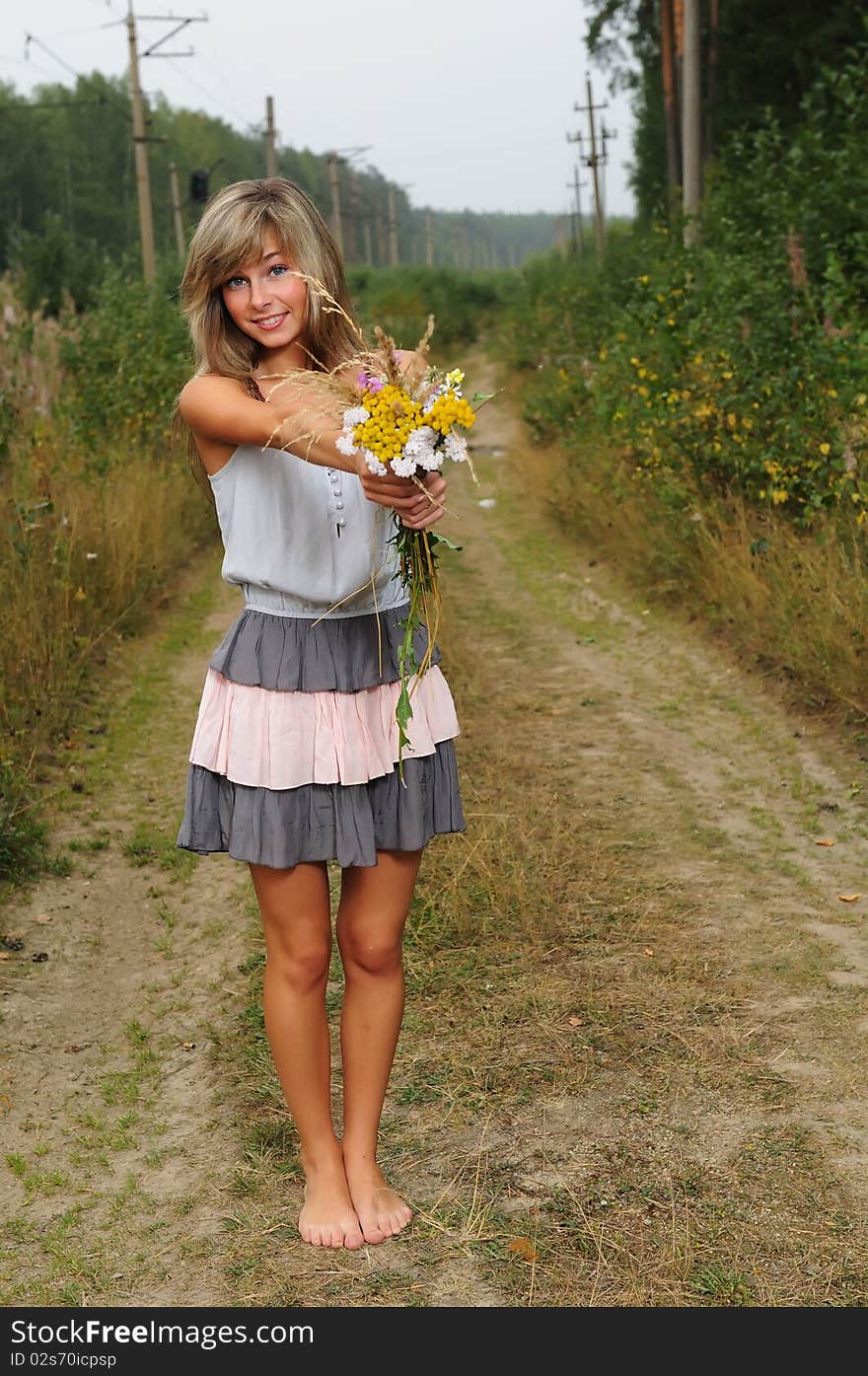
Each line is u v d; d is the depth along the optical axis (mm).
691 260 10664
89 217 92500
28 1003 3947
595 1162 2980
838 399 7395
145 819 5504
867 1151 2965
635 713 6766
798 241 9016
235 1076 3477
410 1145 3084
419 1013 3676
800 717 6406
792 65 20234
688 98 14367
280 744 2613
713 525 8578
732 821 5191
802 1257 2641
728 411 8672
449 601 9953
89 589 8172
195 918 4551
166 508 11117
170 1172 3088
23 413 9883
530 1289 2596
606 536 11008
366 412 2316
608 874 4617
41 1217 2947
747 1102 3184
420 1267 2682
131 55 24406
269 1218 2873
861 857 4797
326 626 2652
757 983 3799
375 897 2775
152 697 7266
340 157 48688
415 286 52469
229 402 2502
